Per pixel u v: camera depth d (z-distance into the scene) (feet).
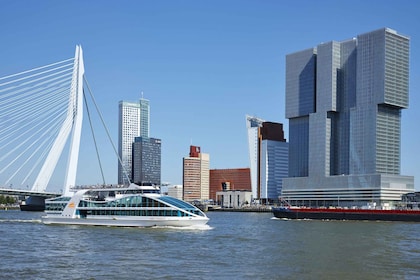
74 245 354.54
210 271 256.32
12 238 403.13
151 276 241.76
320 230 545.85
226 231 504.43
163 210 494.18
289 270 261.65
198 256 307.17
